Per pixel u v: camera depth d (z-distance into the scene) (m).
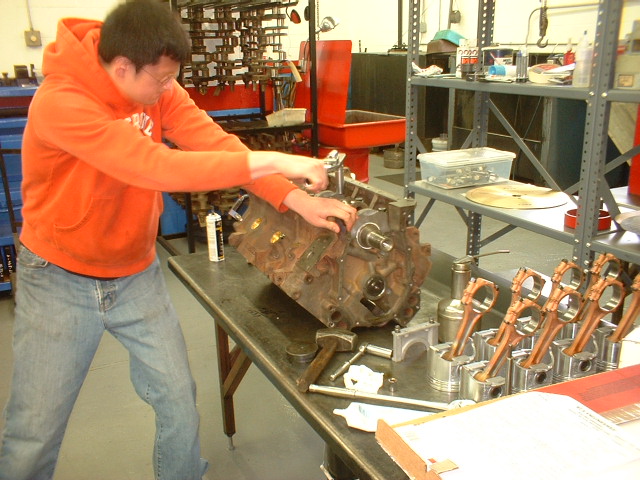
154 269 1.44
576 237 1.63
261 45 3.66
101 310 1.33
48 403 1.31
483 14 2.14
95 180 1.18
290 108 3.77
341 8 6.68
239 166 1.06
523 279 1.14
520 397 0.91
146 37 1.07
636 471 0.74
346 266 1.33
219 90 3.80
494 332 1.14
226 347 1.93
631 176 2.15
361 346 1.27
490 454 0.77
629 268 1.59
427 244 1.38
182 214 4.21
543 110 4.29
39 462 1.33
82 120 1.05
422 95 5.40
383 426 0.84
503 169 2.31
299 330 1.37
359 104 6.32
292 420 2.21
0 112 3.22
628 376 0.97
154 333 1.38
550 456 0.77
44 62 1.14
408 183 2.32
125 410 2.26
